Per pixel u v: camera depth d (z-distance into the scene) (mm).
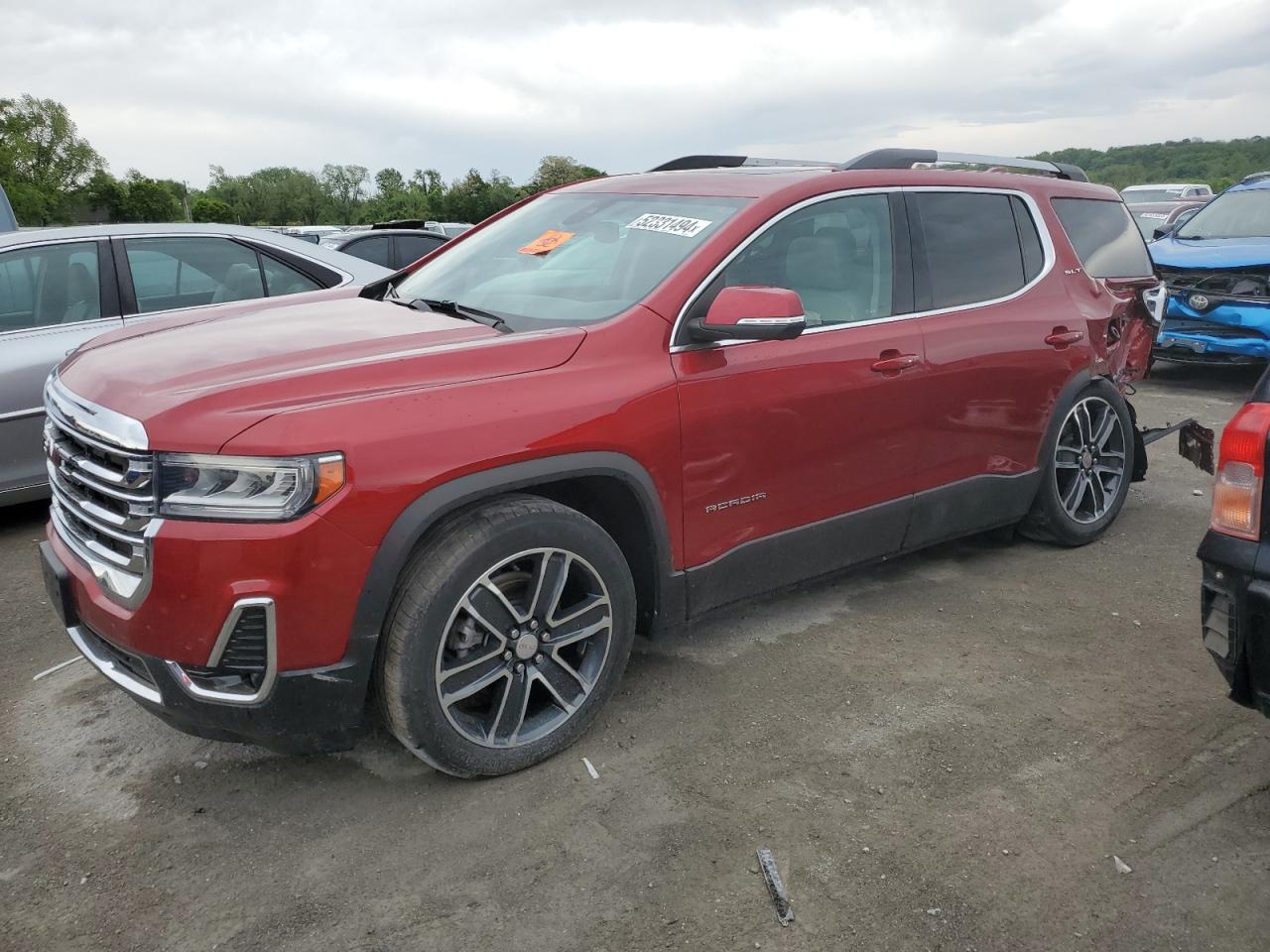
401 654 2641
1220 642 2490
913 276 3918
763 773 2939
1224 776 2895
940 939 2285
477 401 2734
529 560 2873
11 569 4762
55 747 3131
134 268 5656
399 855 2596
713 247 3320
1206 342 8555
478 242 4172
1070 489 4742
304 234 16938
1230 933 2299
